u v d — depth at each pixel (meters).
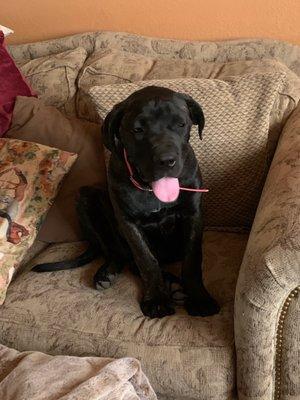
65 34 1.98
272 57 1.69
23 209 1.46
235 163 1.50
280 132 1.54
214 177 1.51
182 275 1.35
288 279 0.99
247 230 1.56
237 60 1.72
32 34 2.02
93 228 1.49
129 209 1.35
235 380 1.16
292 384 1.12
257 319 1.05
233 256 1.43
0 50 1.73
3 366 1.21
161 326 1.22
